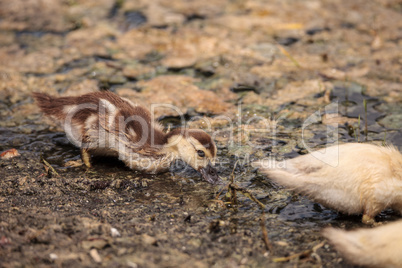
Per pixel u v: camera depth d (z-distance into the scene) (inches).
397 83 694.5
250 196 440.5
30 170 491.5
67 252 346.3
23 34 832.9
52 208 418.9
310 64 754.8
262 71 734.5
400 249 345.7
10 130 574.6
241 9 950.4
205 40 828.6
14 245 350.0
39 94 565.3
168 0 983.6
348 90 679.7
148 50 793.6
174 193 466.0
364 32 858.8
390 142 550.3
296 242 385.4
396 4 972.6
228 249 370.0
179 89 681.0
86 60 755.4
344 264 357.4
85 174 495.2
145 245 362.9
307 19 906.1
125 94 659.4
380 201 411.5
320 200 432.5
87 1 964.6
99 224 382.9
